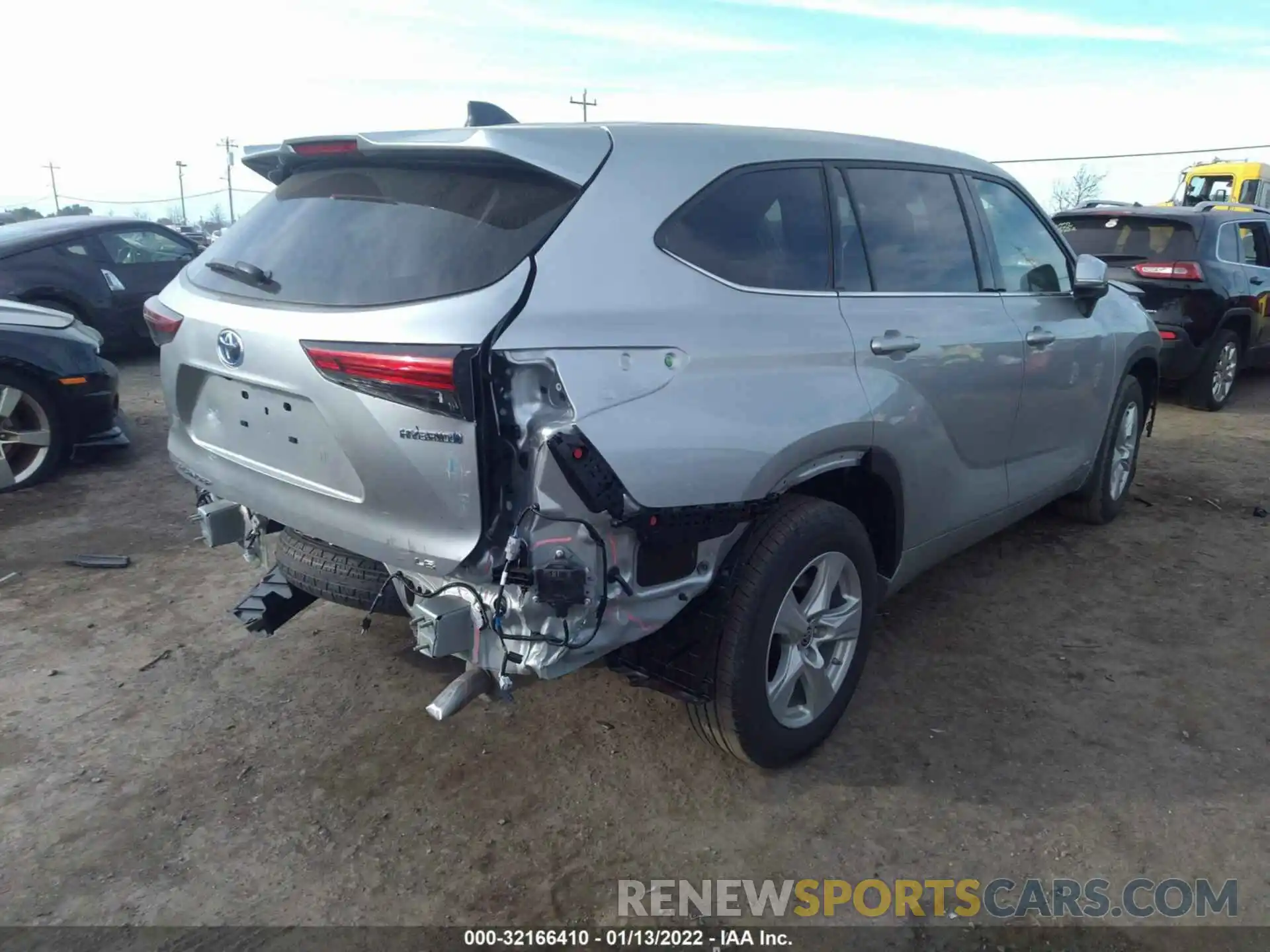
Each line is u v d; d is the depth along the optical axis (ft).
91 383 19.99
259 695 11.60
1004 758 10.38
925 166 12.05
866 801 9.70
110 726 10.92
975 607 14.14
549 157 8.22
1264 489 19.97
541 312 7.64
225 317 8.95
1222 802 9.64
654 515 8.03
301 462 8.73
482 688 8.69
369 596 9.04
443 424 7.48
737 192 9.46
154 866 8.74
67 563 15.52
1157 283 27.25
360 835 9.18
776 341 9.19
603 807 9.61
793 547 9.23
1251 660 12.52
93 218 33.76
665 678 9.25
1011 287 13.24
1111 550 16.37
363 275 8.21
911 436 10.75
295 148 9.34
